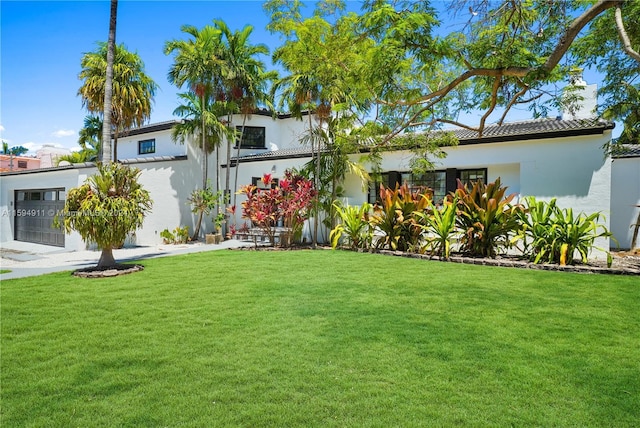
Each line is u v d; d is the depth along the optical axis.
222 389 3.24
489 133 12.78
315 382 3.35
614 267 8.74
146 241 16.42
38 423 2.78
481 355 3.90
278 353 3.98
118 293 6.70
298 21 10.58
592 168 10.71
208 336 4.50
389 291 6.65
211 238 16.20
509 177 12.68
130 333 4.62
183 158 17.77
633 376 3.45
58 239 15.77
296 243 14.79
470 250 10.55
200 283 7.43
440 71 10.34
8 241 18.39
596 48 8.92
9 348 4.19
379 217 12.08
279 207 13.55
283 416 2.83
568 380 3.37
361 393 3.16
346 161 14.26
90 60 17.56
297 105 14.67
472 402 3.02
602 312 5.38
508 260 9.65
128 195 9.41
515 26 7.32
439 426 2.71
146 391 3.22
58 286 7.36
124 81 18.19
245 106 17.92
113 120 18.34
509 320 5.02
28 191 17.83
